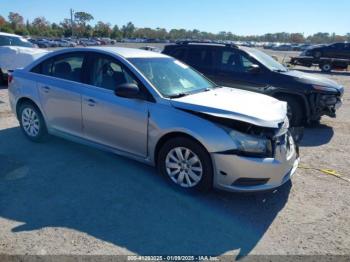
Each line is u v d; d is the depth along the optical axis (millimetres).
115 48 5004
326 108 7023
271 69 7293
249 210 3748
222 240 3217
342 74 22438
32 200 3795
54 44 61188
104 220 3461
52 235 3188
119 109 4355
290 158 3955
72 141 5219
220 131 3693
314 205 3902
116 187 4137
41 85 5234
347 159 5469
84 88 4750
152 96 4172
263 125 3674
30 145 5477
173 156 4082
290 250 3105
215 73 7688
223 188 3789
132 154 4453
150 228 3355
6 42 11211
